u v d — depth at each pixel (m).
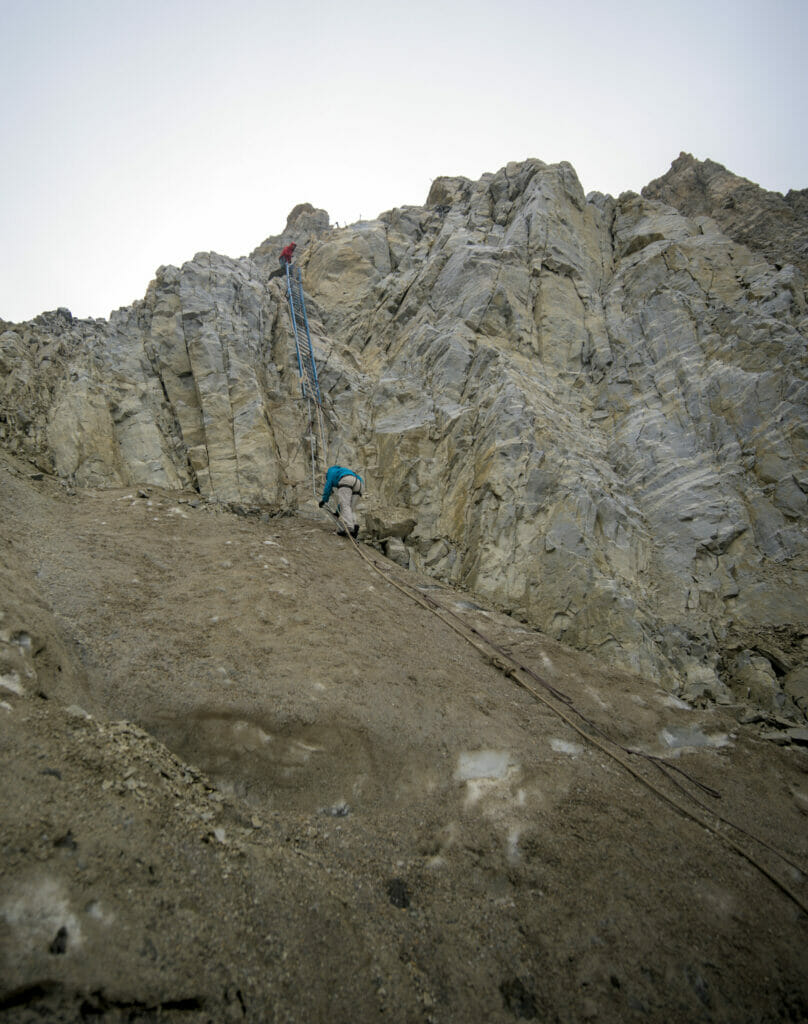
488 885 3.23
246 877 2.76
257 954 2.46
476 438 8.63
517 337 10.35
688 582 6.98
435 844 3.43
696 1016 2.72
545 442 7.96
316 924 2.74
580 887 3.23
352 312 13.31
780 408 7.94
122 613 4.55
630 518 7.54
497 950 2.91
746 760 4.58
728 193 16.12
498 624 6.15
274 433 9.33
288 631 4.93
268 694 4.03
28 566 4.73
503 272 11.17
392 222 15.99
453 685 4.74
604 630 6.17
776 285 9.79
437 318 11.37
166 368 9.20
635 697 5.18
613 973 2.85
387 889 3.12
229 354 9.36
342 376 10.55
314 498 8.69
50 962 1.98
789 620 6.51
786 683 6.06
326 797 3.59
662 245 11.97
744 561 7.04
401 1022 2.52
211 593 5.27
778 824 3.94
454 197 16.62
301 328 11.41
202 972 2.25
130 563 5.47
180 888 2.50
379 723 4.04
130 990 2.05
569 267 11.47
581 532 6.95
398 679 4.60
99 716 3.45
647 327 10.31
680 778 4.24
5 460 6.90
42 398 8.23
